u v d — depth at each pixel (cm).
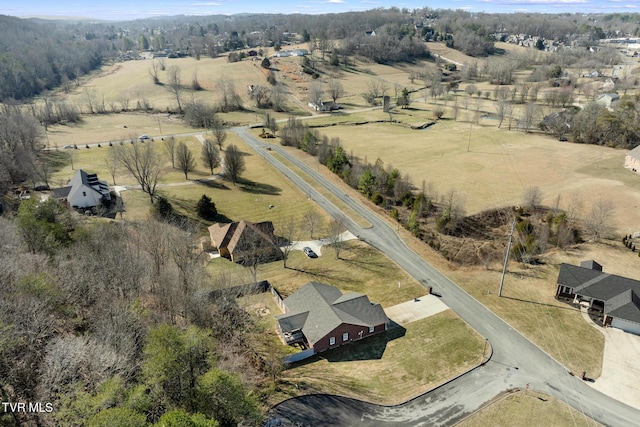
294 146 13188
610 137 12712
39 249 5212
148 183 9119
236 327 5162
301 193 9788
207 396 3203
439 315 5588
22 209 6091
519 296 5953
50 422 2944
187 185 10069
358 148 13162
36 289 3869
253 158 12100
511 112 15762
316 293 5541
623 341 5056
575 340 5084
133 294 4838
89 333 3912
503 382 4484
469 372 4628
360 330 5141
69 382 3181
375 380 4506
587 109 13625
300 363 4762
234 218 8581
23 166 9325
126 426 2656
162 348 3366
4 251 4819
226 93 18738
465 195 9481
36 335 3556
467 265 6950
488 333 5234
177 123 16188
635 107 13038
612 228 7825
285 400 4184
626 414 4100
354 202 9312
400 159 12075
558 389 4394
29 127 11356
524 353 4900
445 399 4266
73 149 12519
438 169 11188
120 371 3366
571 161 11462
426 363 4756
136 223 7506
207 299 4962
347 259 7069
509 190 9700
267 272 6688
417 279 6456
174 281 4966
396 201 9456
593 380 4512
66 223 6531
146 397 3131
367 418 4019
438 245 7562
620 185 9731
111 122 16125
